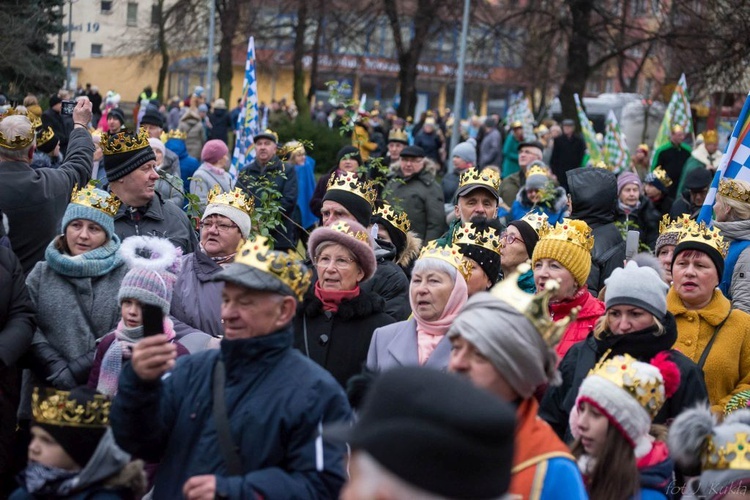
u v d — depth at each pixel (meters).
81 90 28.92
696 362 6.35
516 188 13.66
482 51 37.47
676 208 12.17
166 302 5.67
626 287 5.45
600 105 35.75
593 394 4.32
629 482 4.29
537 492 3.65
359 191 7.50
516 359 3.72
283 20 44.56
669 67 34.62
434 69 62.28
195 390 4.21
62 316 6.27
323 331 6.15
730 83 29.70
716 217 7.89
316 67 41.31
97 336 6.29
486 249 6.62
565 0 34.41
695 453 4.34
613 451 4.30
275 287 4.15
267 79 50.38
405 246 8.24
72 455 4.08
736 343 6.38
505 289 3.91
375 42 40.69
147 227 7.48
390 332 5.94
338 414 4.16
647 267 5.56
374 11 36.44
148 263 5.77
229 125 28.05
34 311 6.20
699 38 31.72
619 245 8.52
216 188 7.18
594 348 5.51
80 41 50.72
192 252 7.29
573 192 8.70
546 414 5.54
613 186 8.70
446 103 65.88
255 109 13.13
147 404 3.96
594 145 19.69
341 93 10.88
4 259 6.13
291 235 12.35
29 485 4.11
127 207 7.46
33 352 6.25
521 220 7.55
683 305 6.59
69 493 4.07
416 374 2.38
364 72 60.31
